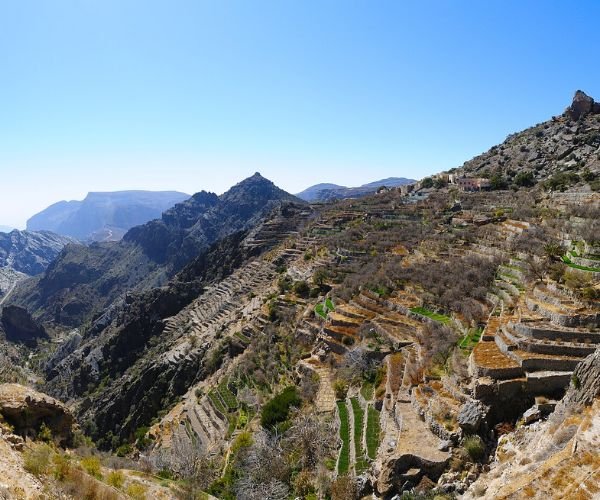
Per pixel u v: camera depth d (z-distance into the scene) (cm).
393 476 2753
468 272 5897
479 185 12056
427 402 3334
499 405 2955
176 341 11444
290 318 7638
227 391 6512
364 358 4791
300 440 3862
